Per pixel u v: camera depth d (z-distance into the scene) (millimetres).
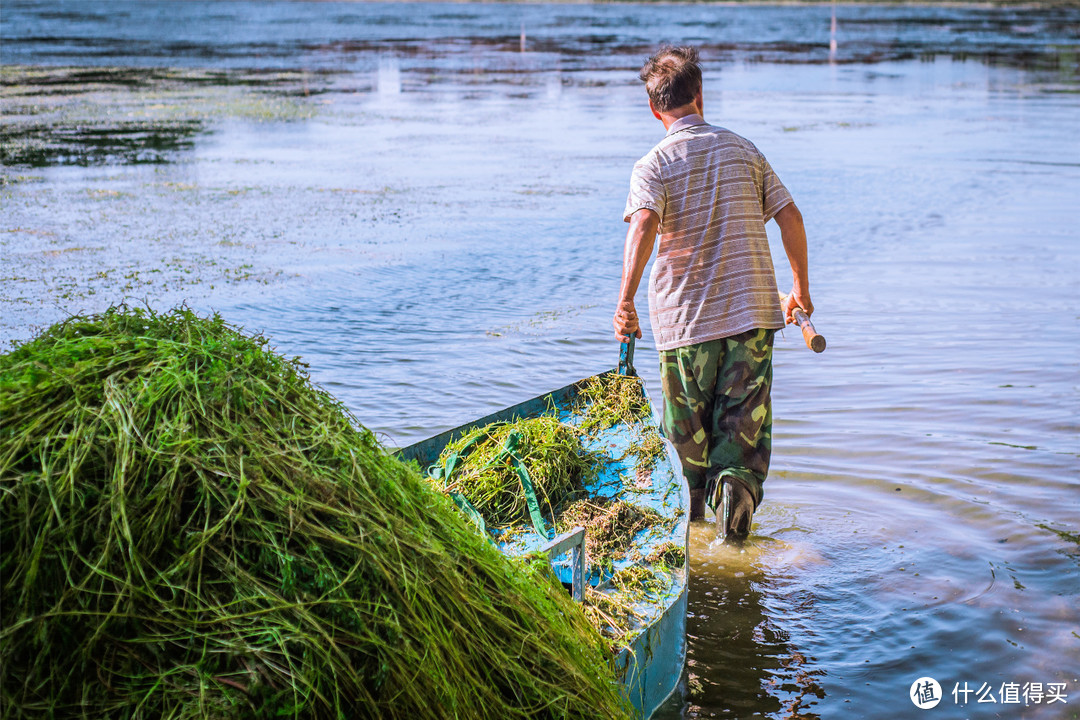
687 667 3398
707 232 4418
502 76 31531
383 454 2629
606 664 2695
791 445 5305
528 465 3990
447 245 10211
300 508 2223
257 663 2027
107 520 2107
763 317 4414
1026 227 11039
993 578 3949
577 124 20781
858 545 4277
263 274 8898
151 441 2209
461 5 108375
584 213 11875
